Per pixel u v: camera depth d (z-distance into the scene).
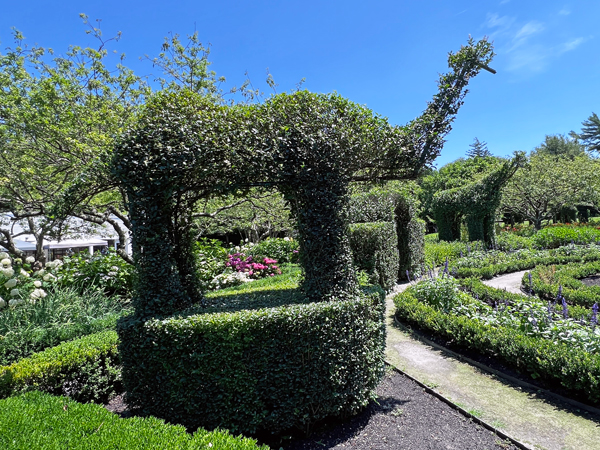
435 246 14.30
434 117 4.32
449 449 2.86
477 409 3.44
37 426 2.40
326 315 3.08
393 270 8.87
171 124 3.57
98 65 7.39
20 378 3.23
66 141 6.77
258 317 2.97
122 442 2.22
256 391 2.96
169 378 3.02
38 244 9.68
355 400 3.29
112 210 7.77
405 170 4.43
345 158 3.92
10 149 7.11
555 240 15.34
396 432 3.12
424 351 5.02
